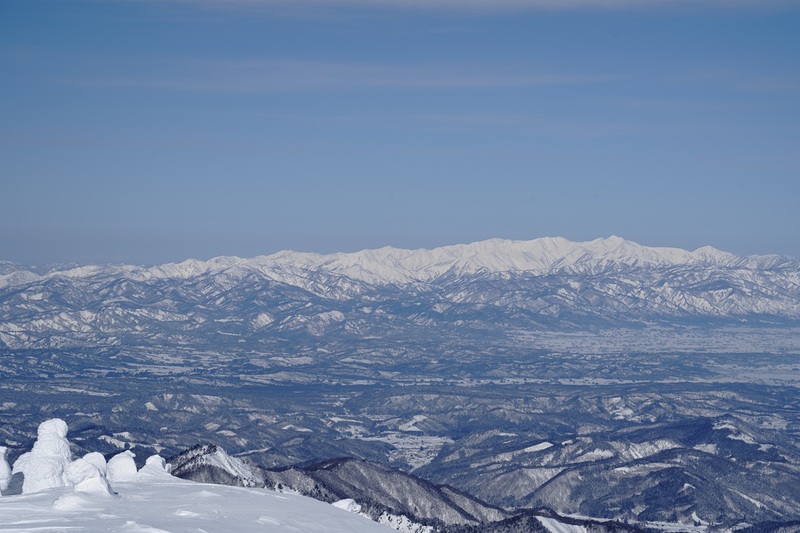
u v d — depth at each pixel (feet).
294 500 647.56
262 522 563.48
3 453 611.06
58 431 613.52
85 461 606.55
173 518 541.75
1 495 584.40
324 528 583.17
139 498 594.65
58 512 533.14
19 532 489.67
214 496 619.26
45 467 596.70
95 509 545.44
